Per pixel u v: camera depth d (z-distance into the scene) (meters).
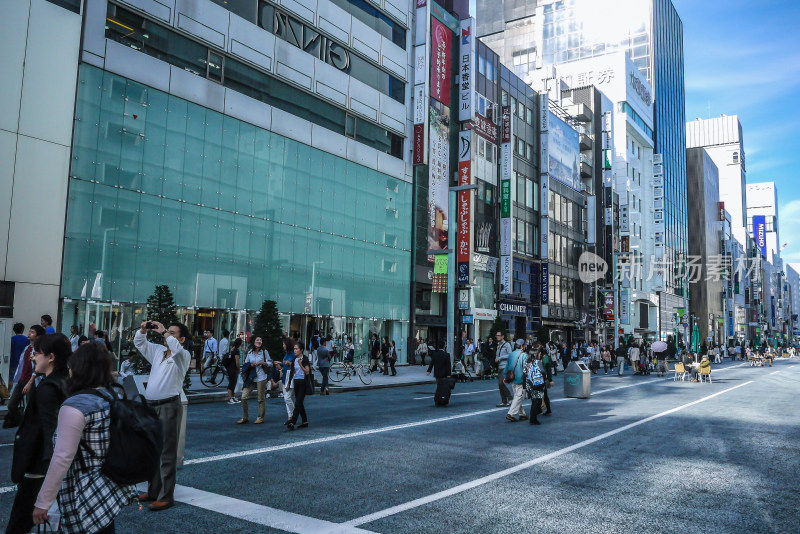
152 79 21.70
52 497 3.07
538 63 92.81
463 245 39.59
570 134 59.22
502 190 45.78
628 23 88.94
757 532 5.51
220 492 6.55
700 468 8.30
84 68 19.50
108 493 3.31
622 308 69.94
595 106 66.00
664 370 33.44
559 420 13.31
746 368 45.38
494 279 44.97
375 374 28.20
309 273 28.77
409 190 36.72
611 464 8.49
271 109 26.98
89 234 19.41
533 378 12.59
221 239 24.27
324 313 29.55
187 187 22.91
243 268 25.20
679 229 101.44
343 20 31.31
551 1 93.19
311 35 29.39
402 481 7.23
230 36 24.84
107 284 19.86
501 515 5.88
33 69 17.95
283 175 27.52
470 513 5.92
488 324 44.22
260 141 26.34
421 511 5.96
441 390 15.86
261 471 7.61
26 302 17.48
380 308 33.69
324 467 7.93
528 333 49.50
